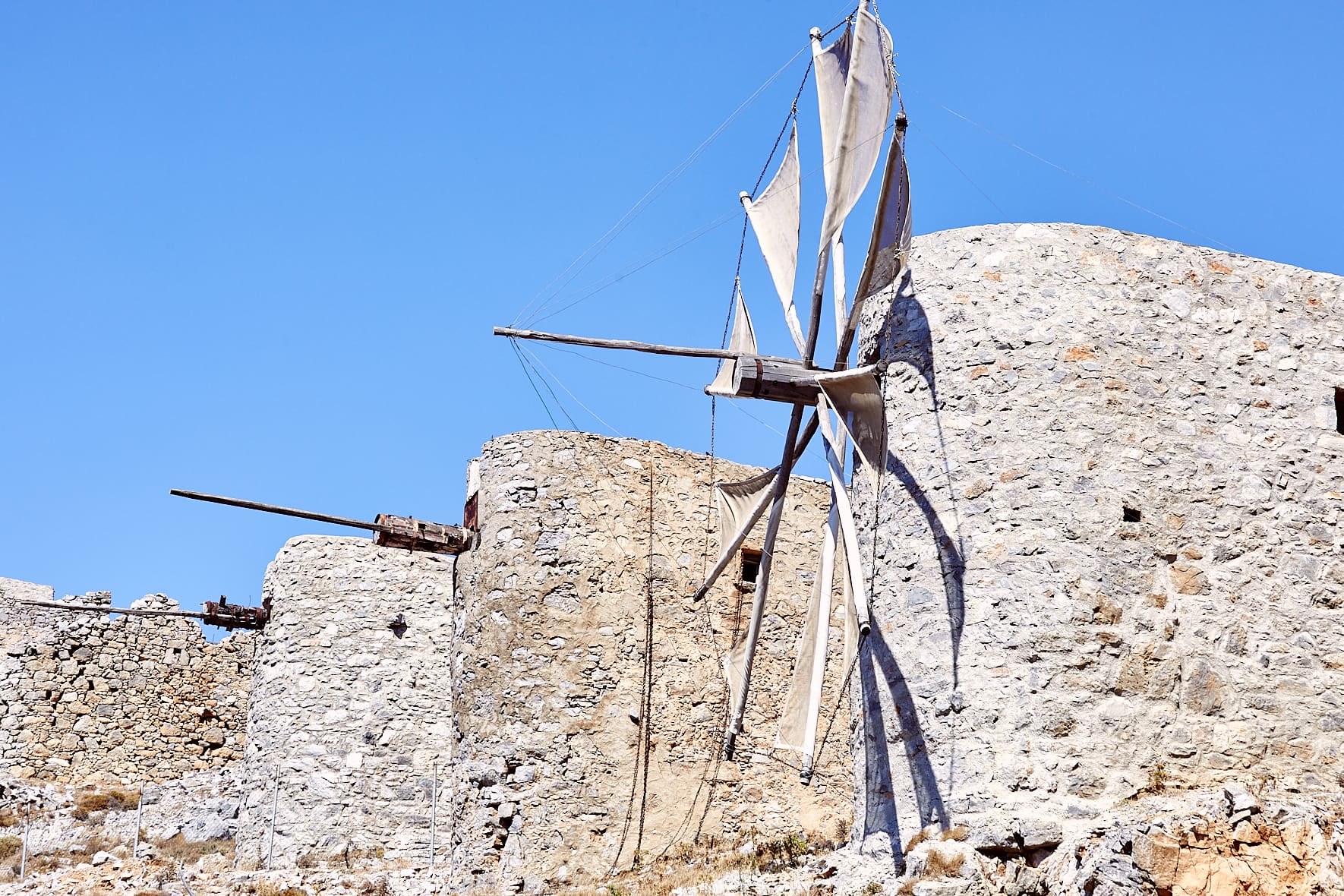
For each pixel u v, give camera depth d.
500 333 15.73
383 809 24.14
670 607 21.09
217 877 20.73
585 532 20.95
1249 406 15.51
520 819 19.31
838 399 15.45
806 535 22.67
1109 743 13.76
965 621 14.38
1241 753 14.05
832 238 15.88
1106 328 15.35
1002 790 13.64
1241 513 15.02
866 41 15.70
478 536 21.16
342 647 25.17
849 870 14.32
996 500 14.67
